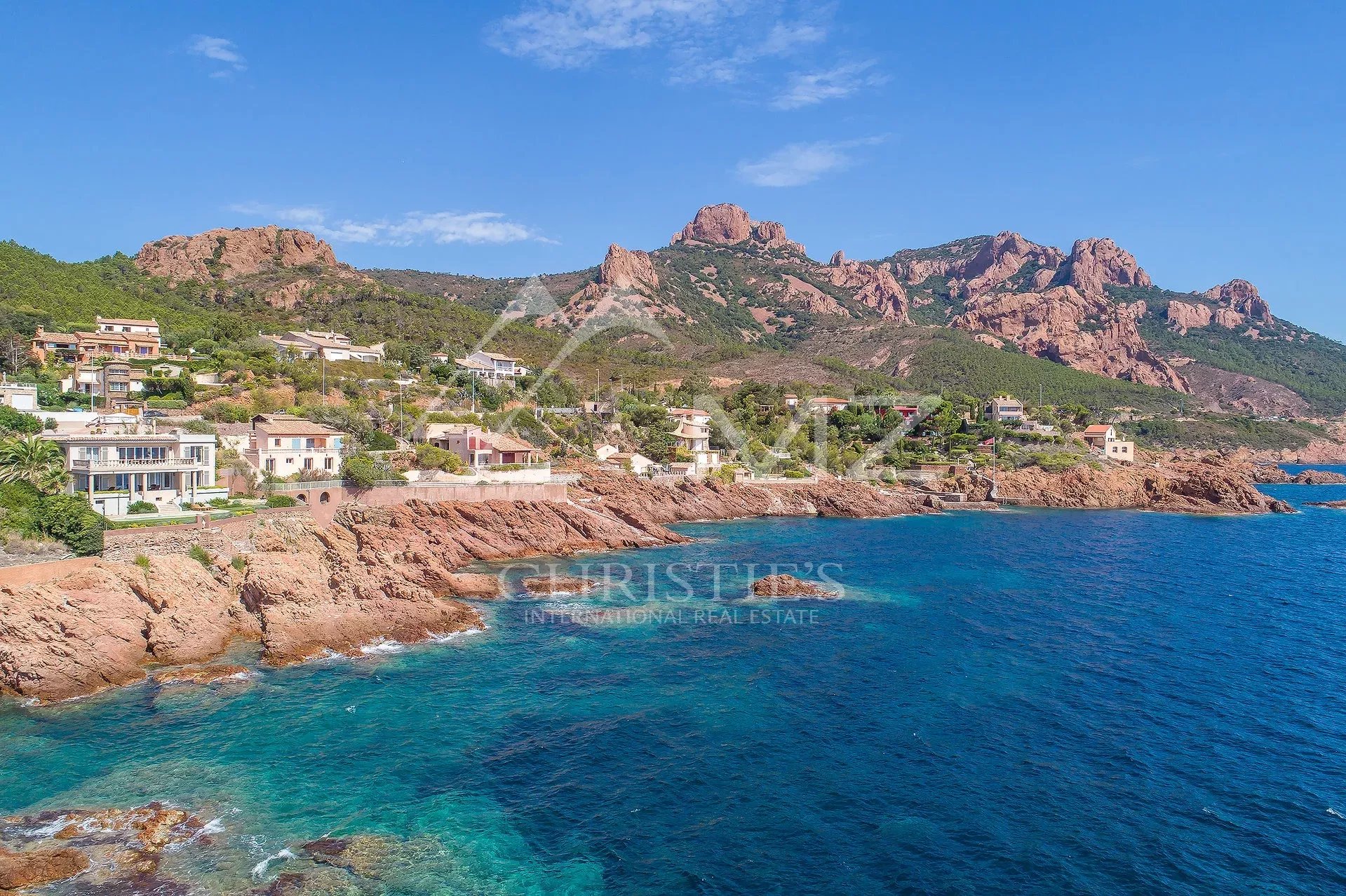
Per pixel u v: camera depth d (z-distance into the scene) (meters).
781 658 52.31
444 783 34.53
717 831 31.14
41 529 53.84
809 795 34.00
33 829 29.70
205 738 38.53
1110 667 50.94
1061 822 32.03
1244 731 40.88
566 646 54.38
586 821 31.70
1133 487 156.62
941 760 37.38
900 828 31.50
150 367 118.00
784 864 29.03
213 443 75.06
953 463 162.50
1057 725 41.47
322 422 102.25
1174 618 63.62
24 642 43.88
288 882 27.03
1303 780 35.56
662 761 37.00
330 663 49.97
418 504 85.75
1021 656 52.94
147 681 45.81
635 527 102.06
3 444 61.62
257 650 51.28
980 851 29.98
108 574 50.19
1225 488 150.75
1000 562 89.19
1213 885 28.05
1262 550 100.50
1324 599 71.62
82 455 67.62
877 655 53.09
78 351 118.69
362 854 28.94
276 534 66.81
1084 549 99.81
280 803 32.44
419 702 43.81
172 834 29.72
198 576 54.34
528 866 28.56
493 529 88.69
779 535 109.06
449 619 57.94
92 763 35.66
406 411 120.00
